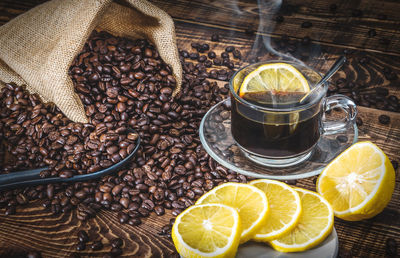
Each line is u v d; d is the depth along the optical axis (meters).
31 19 0.77
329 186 0.64
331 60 0.84
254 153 0.65
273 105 0.63
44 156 0.69
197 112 0.74
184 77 0.79
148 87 0.72
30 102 0.75
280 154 0.64
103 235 0.64
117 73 0.72
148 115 0.71
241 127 0.65
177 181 0.68
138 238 0.64
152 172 0.68
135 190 0.67
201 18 0.94
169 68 0.75
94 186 0.67
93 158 0.67
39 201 0.67
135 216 0.65
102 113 0.71
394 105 0.76
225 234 0.58
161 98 0.72
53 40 0.75
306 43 0.87
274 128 0.63
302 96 0.63
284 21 0.92
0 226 0.65
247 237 0.60
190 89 0.78
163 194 0.66
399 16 0.92
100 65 0.72
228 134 0.69
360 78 0.81
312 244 0.60
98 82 0.72
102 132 0.69
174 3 0.97
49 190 0.67
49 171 0.67
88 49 0.76
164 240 0.64
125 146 0.68
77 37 0.71
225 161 0.66
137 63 0.73
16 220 0.66
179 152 0.70
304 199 0.63
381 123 0.74
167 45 0.76
